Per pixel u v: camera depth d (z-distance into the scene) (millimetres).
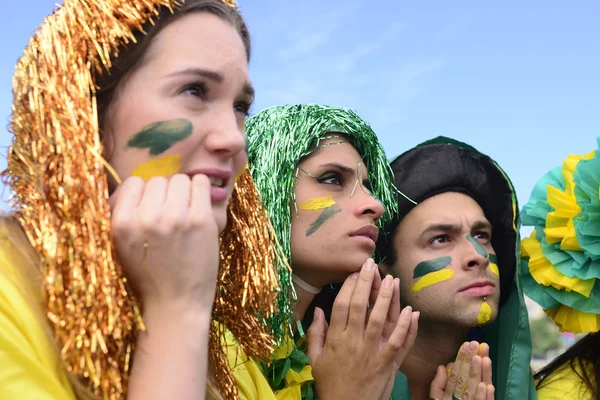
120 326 809
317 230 1516
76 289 786
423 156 2043
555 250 2104
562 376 2100
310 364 1531
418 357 1984
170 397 778
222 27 948
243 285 1125
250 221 1141
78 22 887
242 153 993
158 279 824
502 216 2068
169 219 827
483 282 1922
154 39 898
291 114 1585
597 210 1990
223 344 1248
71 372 781
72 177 812
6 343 707
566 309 2117
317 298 1760
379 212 1568
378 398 1478
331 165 1558
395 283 1532
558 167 2283
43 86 852
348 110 1664
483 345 1861
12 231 827
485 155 2074
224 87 935
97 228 806
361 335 1482
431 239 1956
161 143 884
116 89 891
